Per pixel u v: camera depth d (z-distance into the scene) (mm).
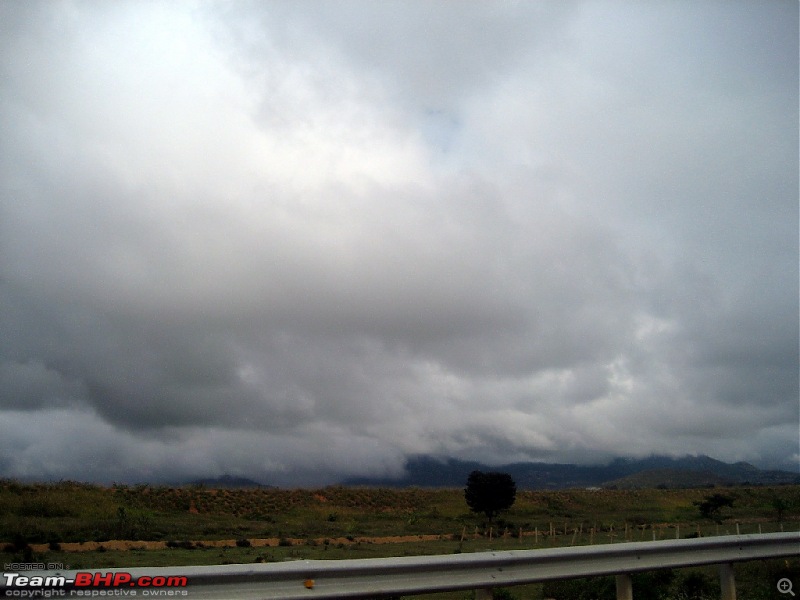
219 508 67250
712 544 11102
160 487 69500
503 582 8742
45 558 25141
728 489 104312
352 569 7656
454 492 92250
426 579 8195
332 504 79188
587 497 93500
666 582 14203
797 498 80688
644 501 92125
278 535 47594
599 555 9734
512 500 64938
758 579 14195
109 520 46500
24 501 50250
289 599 7203
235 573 7000
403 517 73375
